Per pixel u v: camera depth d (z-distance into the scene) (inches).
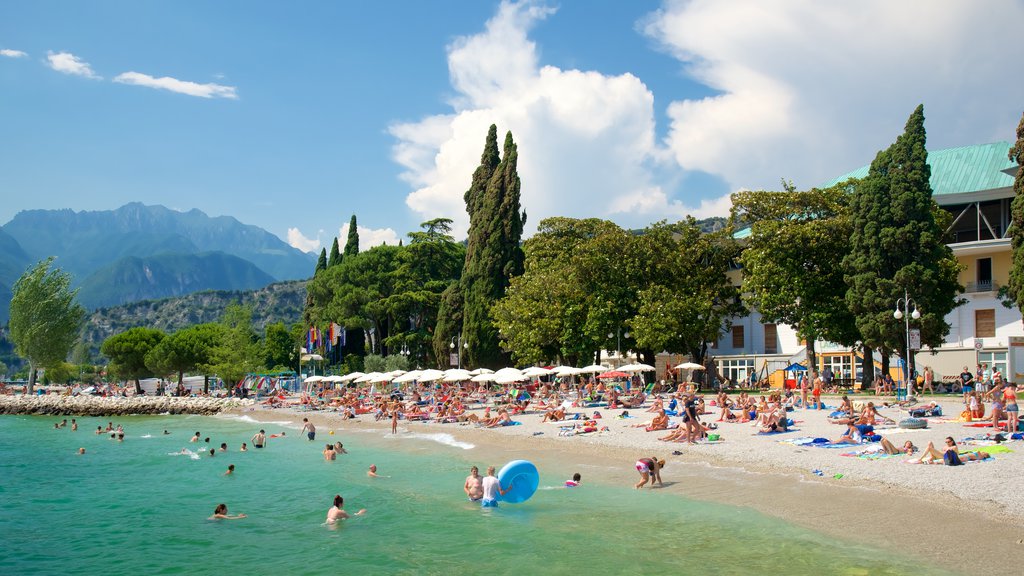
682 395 1734.7
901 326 1711.4
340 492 997.8
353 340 3742.6
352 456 1352.1
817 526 676.7
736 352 2645.2
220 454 1467.8
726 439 1183.6
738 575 563.2
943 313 1738.4
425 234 3575.3
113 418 2748.5
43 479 1189.7
